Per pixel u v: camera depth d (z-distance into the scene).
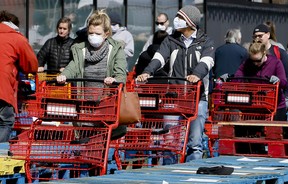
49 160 18.98
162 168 17.61
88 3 37.22
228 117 27.77
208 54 23.83
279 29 44.12
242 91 27.44
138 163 24.31
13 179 18.84
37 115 19.59
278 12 43.94
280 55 29.81
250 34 42.81
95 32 21.23
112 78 19.97
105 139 19.45
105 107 19.56
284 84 27.64
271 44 30.47
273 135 21.50
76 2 36.91
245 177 15.61
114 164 22.58
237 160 19.22
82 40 23.73
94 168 19.98
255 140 21.50
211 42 24.11
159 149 22.70
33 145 19.27
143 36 39.09
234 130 22.03
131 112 19.56
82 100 19.59
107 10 37.78
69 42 31.41
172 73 24.17
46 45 31.48
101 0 37.53
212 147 27.59
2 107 22.95
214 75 33.66
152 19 39.34
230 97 27.53
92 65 21.53
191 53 24.00
